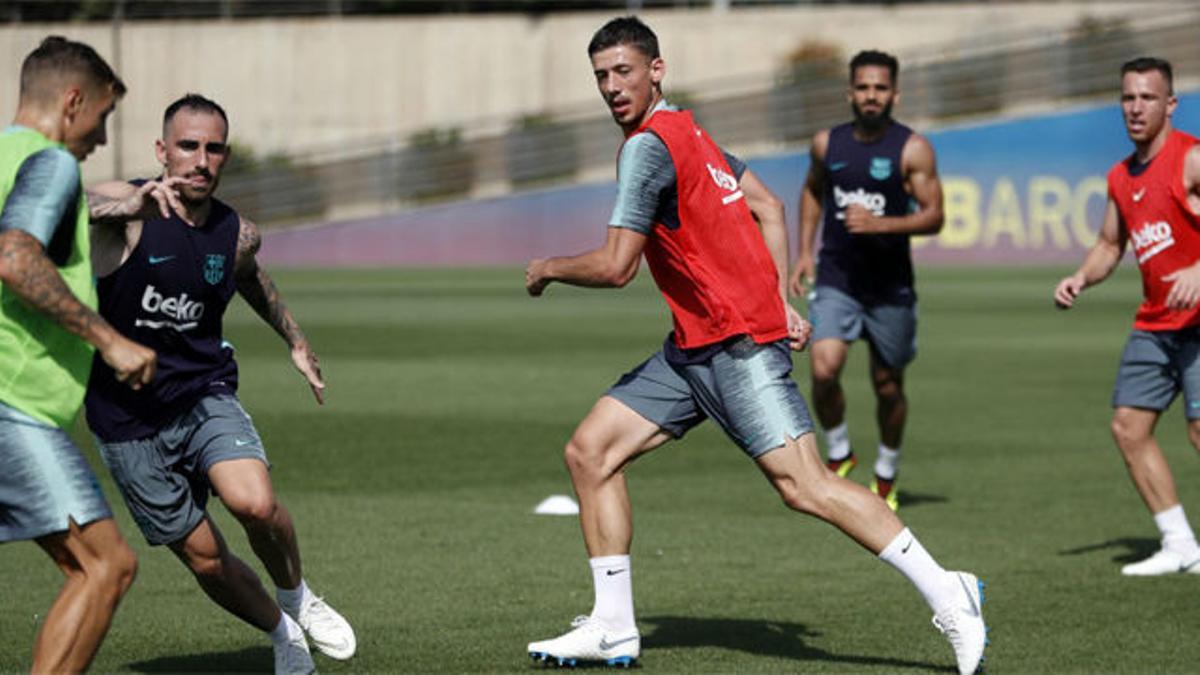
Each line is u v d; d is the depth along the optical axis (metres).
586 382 60.38
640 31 22.28
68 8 177.88
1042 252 147.25
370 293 112.56
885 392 37.56
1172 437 47.81
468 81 171.38
